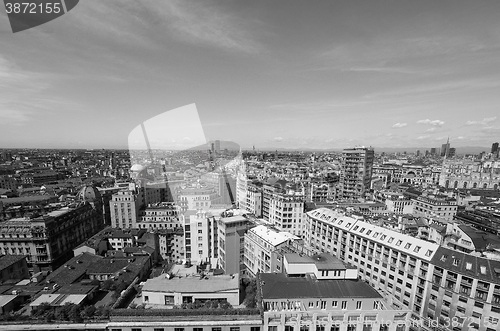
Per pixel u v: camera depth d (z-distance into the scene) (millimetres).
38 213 121000
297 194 139625
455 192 187000
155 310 50906
